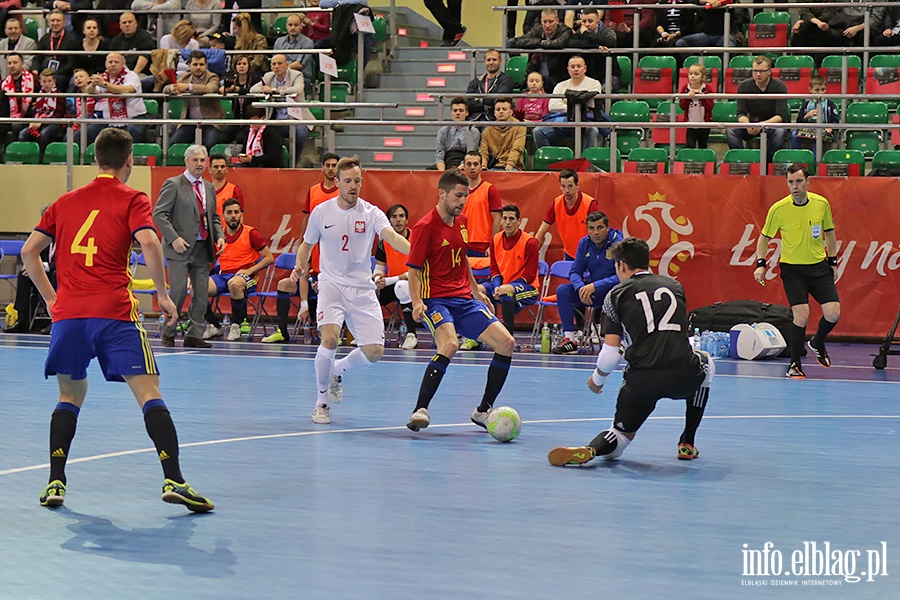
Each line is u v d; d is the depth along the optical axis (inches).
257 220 835.4
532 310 813.9
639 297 359.3
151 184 850.8
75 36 1015.0
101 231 292.8
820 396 533.3
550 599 222.4
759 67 838.5
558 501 309.4
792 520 290.7
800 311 609.3
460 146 841.5
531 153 896.3
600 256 681.0
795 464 366.9
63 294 293.9
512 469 354.3
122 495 311.0
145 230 291.1
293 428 426.6
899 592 230.4
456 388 544.7
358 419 451.5
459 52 1047.6
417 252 422.6
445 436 414.6
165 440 287.0
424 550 257.4
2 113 938.7
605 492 321.7
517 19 1198.9
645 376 355.3
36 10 1040.8
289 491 318.3
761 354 692.1
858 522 289.3
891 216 762.8
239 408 473.7
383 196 816.9
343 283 449.4
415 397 515.2
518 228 708.7
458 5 1079.0
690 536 272.8
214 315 781.3
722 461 371.2
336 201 451.2
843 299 773.9
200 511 290.7
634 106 896.9
